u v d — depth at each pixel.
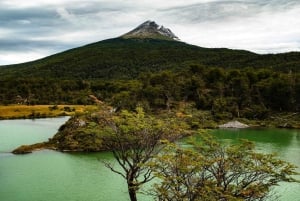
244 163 24.41
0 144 80.19
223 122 111.25
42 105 172.75
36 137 91.06
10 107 158.50
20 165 60.50
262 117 120.62
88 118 38.00
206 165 23.88
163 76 136.75
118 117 34.44
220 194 22.36
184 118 37.00
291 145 78.19
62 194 44.88
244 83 133.38
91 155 68.62
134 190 30.50
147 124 32.41
